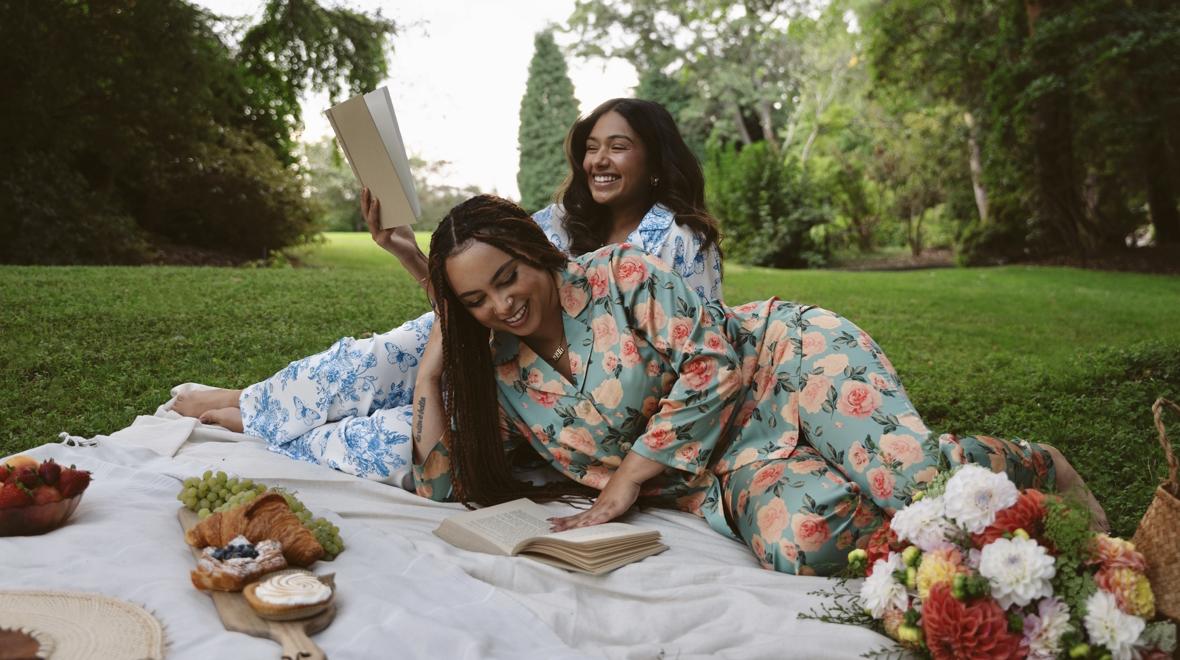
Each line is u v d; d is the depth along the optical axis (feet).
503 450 10.98
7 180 52.16
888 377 10.08
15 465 8.89
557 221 14.16
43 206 53.21
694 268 12.89
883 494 9.55
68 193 55.21
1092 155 74.43
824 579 9.23
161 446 12.01
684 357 10.09
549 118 135.95
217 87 66.13
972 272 67.15
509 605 8.20
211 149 64.80
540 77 135.95
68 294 29.53
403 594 8.09
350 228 125.90
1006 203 82.53
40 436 14.40
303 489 11.00
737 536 10.39
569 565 8.98
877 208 107.65
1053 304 45.06
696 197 13.46
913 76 82.84
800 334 10.54
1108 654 7.11
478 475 10.87
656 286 10.32
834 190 106.11
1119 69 66.74
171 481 10.55
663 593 8.70
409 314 29.99
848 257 102.12
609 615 8.48
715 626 8.27
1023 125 72.28
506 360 10.75
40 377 18.15
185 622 7.13
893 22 80.94
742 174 90.43
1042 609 7.22
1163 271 67.97
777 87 119.55
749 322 10.95
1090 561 7.36
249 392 12.57
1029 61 68.39
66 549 8.30
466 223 9.78
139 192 64.44
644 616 8.40
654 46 122.01
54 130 54.95
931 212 111.24
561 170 135.44
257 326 25.72
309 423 12.10
